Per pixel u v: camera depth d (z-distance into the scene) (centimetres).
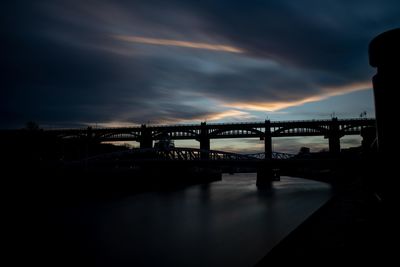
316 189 9088
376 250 222
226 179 19950
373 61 213
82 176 7638
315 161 8981
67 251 3130
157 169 11338
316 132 11281
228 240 3403
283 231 3734
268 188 10194
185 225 4328
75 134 12538
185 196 8106
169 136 12544
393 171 203
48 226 4325
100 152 12388
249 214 5047
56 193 6788
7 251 3136
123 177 9131
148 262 2752
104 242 3462
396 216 205
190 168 13912
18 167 6544
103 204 6481
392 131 197
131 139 12638
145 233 3875
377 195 370
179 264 2650
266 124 11712
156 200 7206
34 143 8581
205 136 12288
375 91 215
